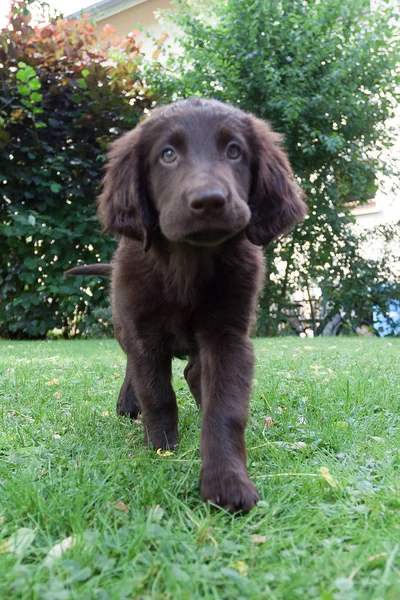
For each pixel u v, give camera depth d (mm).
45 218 1826
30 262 1852
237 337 510
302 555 319
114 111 1892
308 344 1655
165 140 508
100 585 295
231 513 399
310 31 1913
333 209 2209
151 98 1956
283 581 287
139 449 558
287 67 1908
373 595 273
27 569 298
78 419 676
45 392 823
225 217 429
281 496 412
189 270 510
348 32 1986
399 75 2074
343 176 2178
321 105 1952
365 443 553
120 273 571
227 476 414
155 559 311
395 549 312
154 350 562
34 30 1990
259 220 548
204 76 1991
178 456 517
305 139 1979
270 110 1943
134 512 383
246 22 1936
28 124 1905
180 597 273
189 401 807
